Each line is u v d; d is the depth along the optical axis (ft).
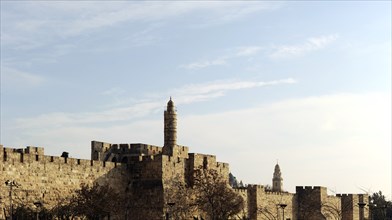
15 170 299.38
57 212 313.12
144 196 362.33
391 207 621.72
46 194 314.35
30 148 331.57
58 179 322.14
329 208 536.83
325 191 539.70
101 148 414.00
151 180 362.94
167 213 358.84
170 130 426.51
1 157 293.02
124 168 367.25
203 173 384.68
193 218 377.71
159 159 362.74
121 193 362.33
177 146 406.62
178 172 374.22
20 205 299.17
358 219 576.20
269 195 489.26
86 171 339.98
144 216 360.07
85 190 320.09
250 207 465.88
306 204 534.37
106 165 353.72
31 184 306.76
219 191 379.14
